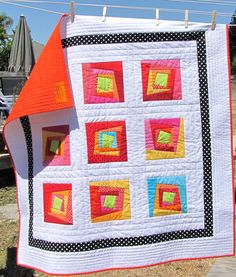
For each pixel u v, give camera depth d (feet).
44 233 4.98
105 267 4.94
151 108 4.93
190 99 4.99
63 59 4.76
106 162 4.91
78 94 4.84
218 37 5.00
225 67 5.00
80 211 4.88
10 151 5.05
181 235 5.09
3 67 43.73
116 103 4.89
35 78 4.78
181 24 4.99
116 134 4.90
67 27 4.84
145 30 4.91
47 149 4.97
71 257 4.89
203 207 5.08
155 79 4.93
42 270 4.97
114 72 4.87
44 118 4.95
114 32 4.87
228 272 6.92
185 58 4.97
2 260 7.68
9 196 11.51
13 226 9.28
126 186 4.95
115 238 4.96
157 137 4.96
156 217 5.01
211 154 5.04
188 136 5.01
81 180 4.87
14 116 4.79
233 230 5.14
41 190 4.99
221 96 5.01
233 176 5.08
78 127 4.85
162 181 5.00
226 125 5.03
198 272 6.97
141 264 4.99
